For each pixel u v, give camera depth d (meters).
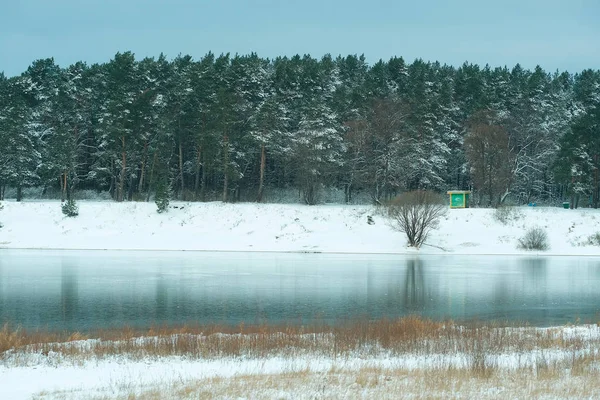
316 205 87.44
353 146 89.88
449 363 18.08
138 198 90.50
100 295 40.41
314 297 40.31
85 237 77.00
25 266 57.06
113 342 21.91
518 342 21.88
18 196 89.25
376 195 89.38
